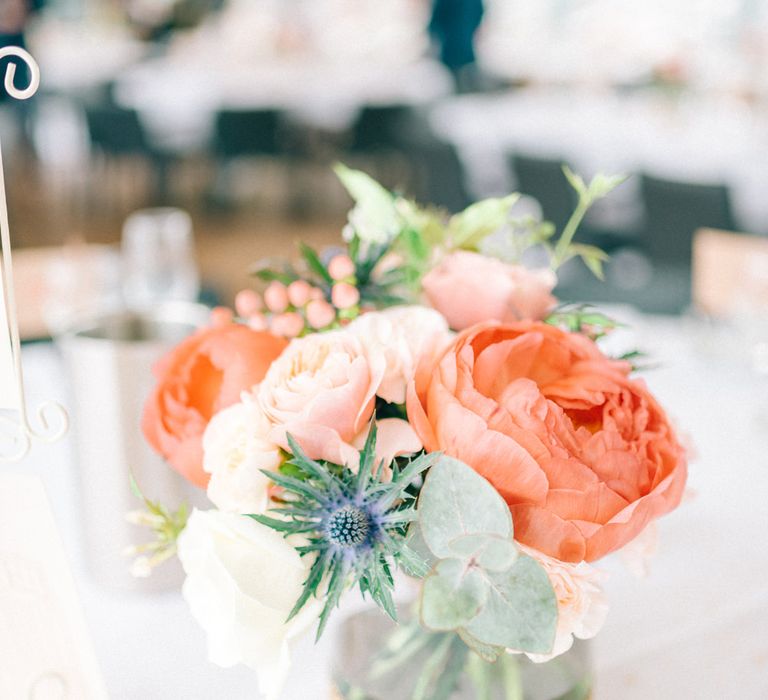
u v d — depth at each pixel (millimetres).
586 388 495
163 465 729
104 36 6336
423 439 478
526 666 569
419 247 626
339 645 607
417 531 477
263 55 6039
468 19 5590
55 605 551
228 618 467
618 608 780
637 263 3105
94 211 5539
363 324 523
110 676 687
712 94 3965
